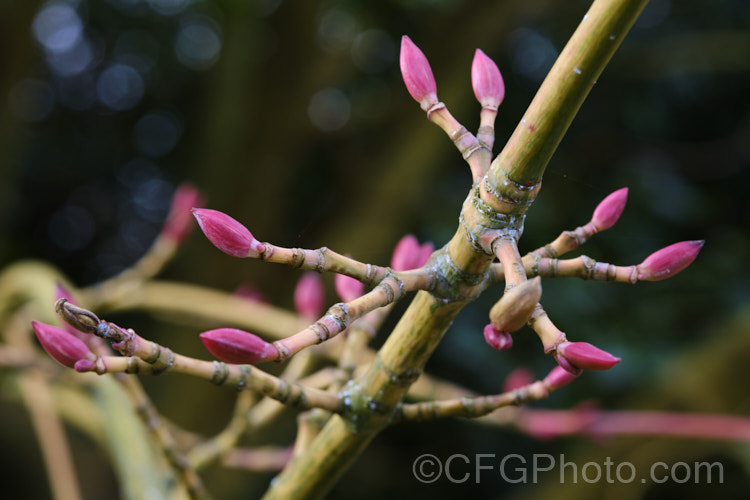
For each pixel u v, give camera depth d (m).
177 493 0.32
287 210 1.09
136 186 1.51
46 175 1.46
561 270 0.27
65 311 0.26
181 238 0.39
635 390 0.80
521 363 0.87
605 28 0.25
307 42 0.96
